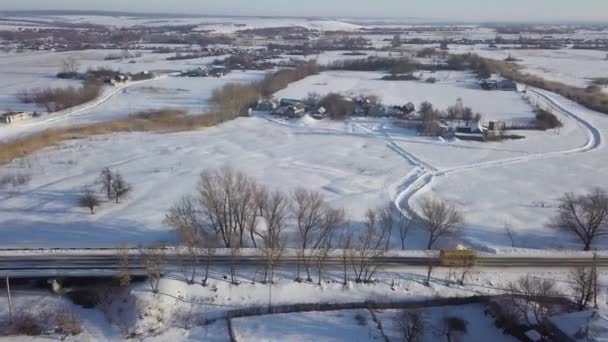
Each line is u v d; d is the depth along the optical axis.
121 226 80.38
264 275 67.44
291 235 77.06
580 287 63.25
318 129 146.75
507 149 127.75
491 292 65.00
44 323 60.16
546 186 101.19
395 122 154.50
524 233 80.31
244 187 84.31
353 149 126.94
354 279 67.06
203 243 72.94
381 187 99.69
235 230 75.62
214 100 172.75
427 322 59.72
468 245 76.00
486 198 94.56
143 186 97.38
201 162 113.25
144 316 59.94
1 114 152.75
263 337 57.47
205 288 64.62
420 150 126.69
